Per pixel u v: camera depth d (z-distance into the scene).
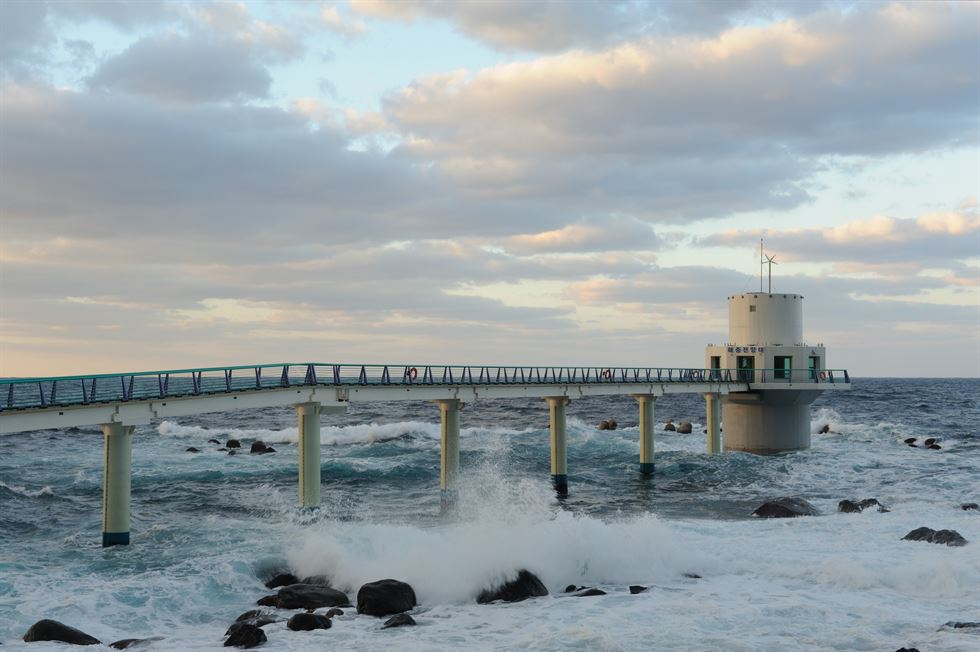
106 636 17.62
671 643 15.70
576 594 20.27
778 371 58.72
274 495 40.75
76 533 31.03
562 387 45.69
